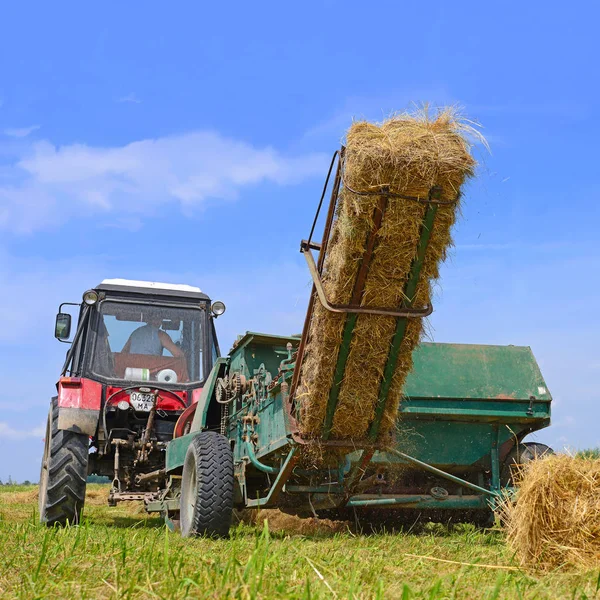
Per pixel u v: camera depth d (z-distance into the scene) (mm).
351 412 5398
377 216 4852
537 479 4520
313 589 3301
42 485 8344
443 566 4422
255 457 6371
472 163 4840
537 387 7102
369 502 6387
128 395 8320
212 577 3479
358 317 5125
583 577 3990
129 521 9078
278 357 7176
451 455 7012
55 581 3611
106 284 9016
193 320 9039
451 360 7051
